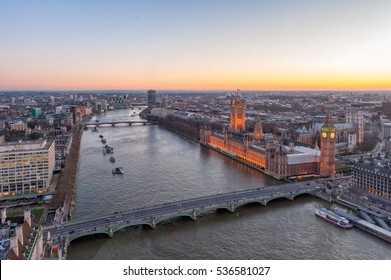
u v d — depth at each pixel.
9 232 195.88
